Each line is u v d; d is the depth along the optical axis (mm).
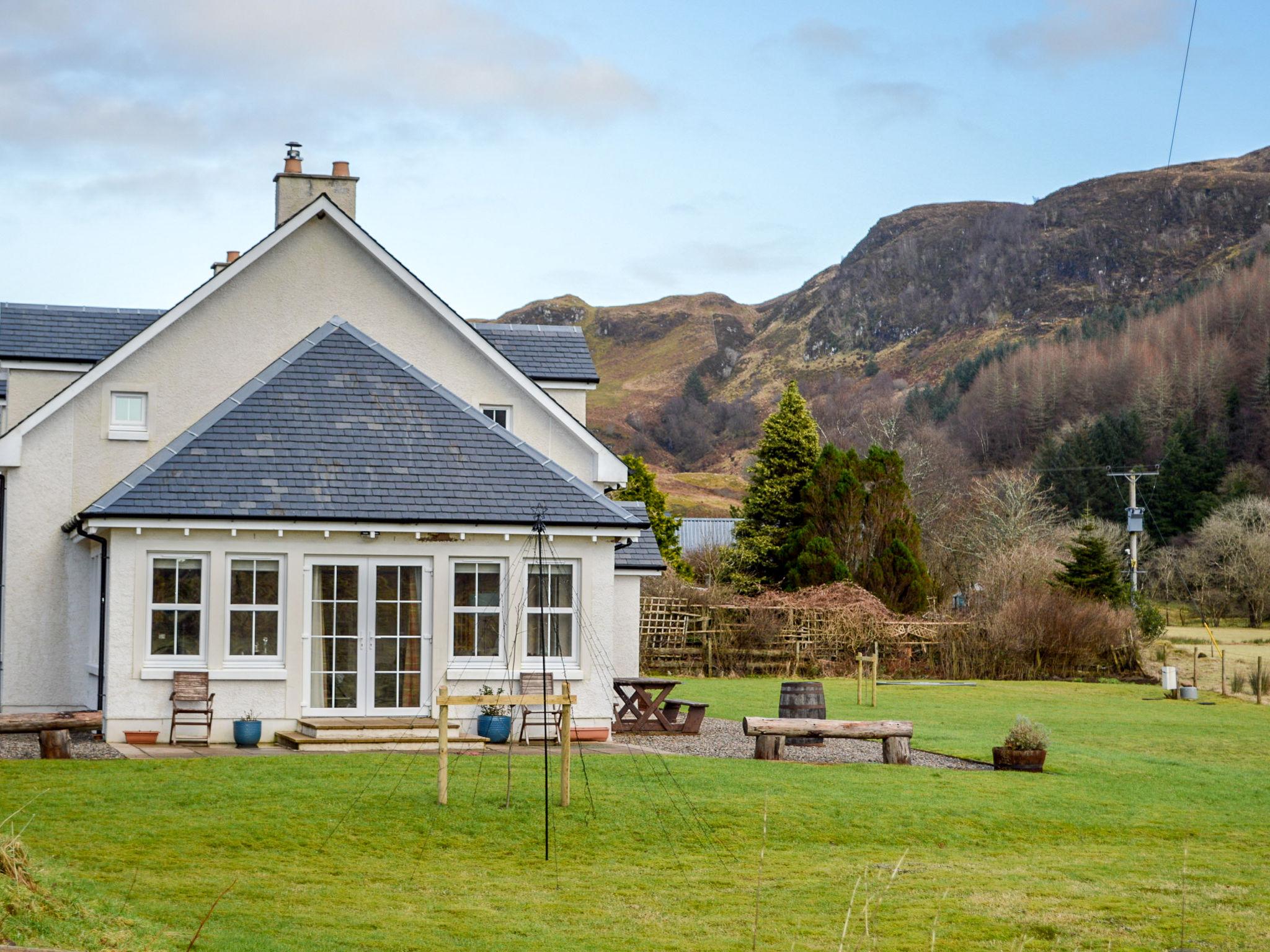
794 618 45094
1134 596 54750
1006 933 10781
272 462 20188
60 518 23156
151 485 19344
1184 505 95188
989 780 18266
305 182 26297
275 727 19609
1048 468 107625
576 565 20969
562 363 28500
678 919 10898
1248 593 76750
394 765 17016
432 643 20234
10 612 22969
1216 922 11258
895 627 45844
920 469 84250
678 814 14719
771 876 12477
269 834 13062
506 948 9805
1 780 15266
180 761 17078
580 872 12414
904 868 13047
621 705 26344
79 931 8547
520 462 21469
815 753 21609
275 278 24031
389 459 20797
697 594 45406
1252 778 20797
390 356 22594
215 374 23703
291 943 9500
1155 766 21469
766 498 60594
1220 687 44188
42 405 23250
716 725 25766
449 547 20375
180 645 19422
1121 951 10359
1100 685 44406
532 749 19531
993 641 46344
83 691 23156
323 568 20016
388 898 11148
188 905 10383
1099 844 14711
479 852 12977
